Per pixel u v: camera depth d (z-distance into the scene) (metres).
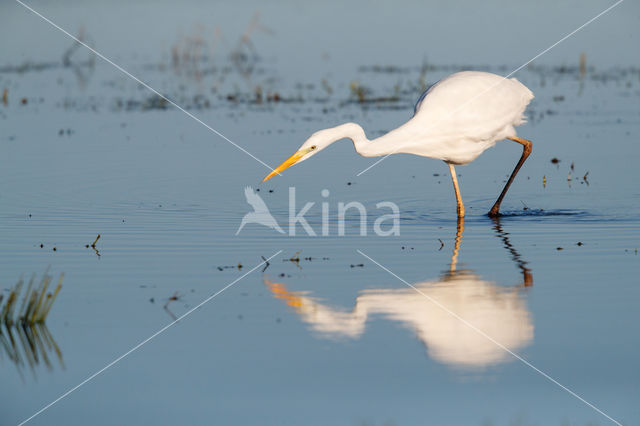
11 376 8.06
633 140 19.28
